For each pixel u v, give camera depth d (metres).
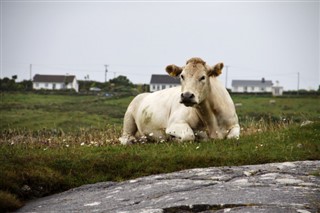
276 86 173.38
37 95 121.50
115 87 161.12
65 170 14.75
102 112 74.62
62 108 84.81
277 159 15.04
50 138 21.97
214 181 12.33
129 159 15.30
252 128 23.22
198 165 14.84
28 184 13.72
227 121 18.97
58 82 181.12
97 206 11.50
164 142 19.19
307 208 9.76
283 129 19.75
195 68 18.25
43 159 15.20
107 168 14.92
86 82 194.50
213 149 16.36
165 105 20.95
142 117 21.84
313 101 99.88
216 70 18.44
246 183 11.82
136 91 145.00
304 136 17.70
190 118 19.25
